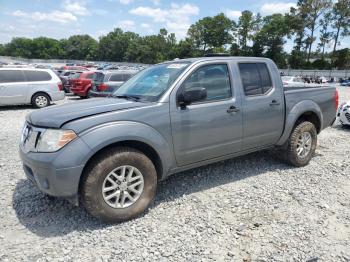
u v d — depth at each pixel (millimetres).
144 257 2840
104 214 3248
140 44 118688
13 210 3686
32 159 3123
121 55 129500
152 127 3459
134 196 3484
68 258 2820
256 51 86312
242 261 2789
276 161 5461
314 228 3312
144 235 3178
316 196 4086
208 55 4676
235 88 4246
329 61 74250
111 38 133000
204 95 3623
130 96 3973
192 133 3799
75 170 3020
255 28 90750
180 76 3781
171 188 4320
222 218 3516
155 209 3721
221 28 99812
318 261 2789
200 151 3945
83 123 3111
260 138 4602
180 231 3248
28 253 2887
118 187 3330
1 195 4070
